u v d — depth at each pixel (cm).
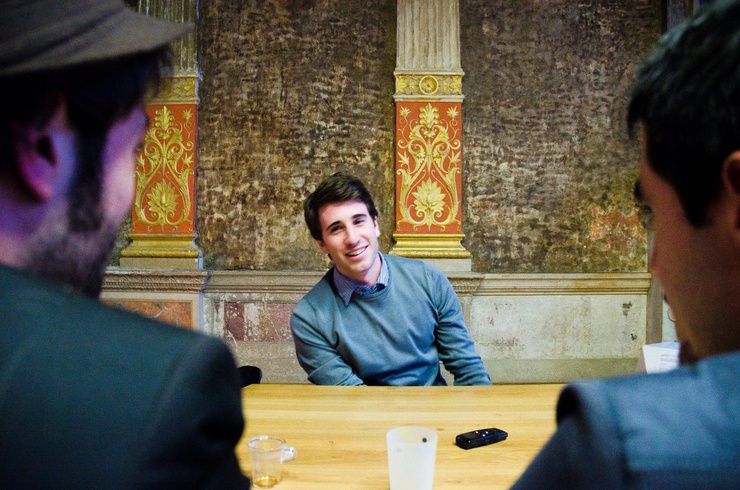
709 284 37
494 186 413
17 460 34
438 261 400
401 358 196
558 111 413
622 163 414
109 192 45
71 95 40
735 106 33
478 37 413
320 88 409
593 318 408
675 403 33
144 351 38
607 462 31
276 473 108
